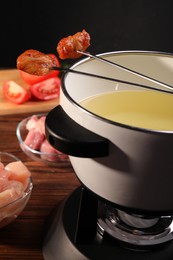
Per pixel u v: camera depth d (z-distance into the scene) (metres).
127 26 3.18
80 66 1.01
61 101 0.91
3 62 3.18
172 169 0.82
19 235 1.15
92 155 0.83
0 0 3.02
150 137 0.78
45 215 1.21
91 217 1.04
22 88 1.88
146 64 1.09
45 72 1.04
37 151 1.42
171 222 1.07
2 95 1.90
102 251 1.02
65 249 1.05
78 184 1.33
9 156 1.32
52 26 3.13
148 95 1.06
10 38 3.14
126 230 1.05
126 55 1.07
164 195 0.87
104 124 0.80
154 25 3.20
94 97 1.04
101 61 1.02
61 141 0.82
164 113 1.01
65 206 1.13
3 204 1.09
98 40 3.20
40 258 1.10
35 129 1.49
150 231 1.05
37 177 1.36
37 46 3.15
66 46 1.04
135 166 0.83
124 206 0.92
